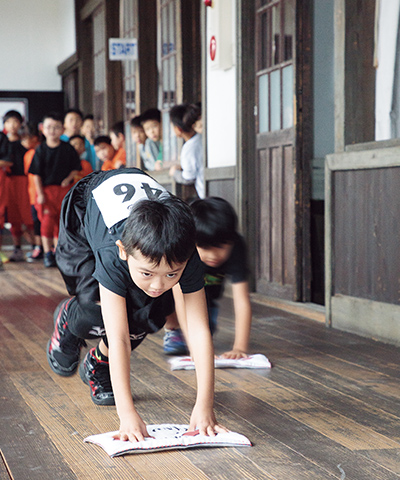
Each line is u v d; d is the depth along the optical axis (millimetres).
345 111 3260
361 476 1515
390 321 2934
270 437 1778
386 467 1569
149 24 6613
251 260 4449
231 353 2621
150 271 1454
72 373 2268
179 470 1553
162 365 2602
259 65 4359
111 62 8016
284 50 4066
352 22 3236
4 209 6969
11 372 2523
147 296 1778
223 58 4516
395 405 2072
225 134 4641
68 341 2166
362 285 3146
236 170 4430
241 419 1932
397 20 3148
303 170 3951
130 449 1608
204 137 4973
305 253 3953
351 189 3182
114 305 1639
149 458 1627
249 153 4410
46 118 6402
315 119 4297
